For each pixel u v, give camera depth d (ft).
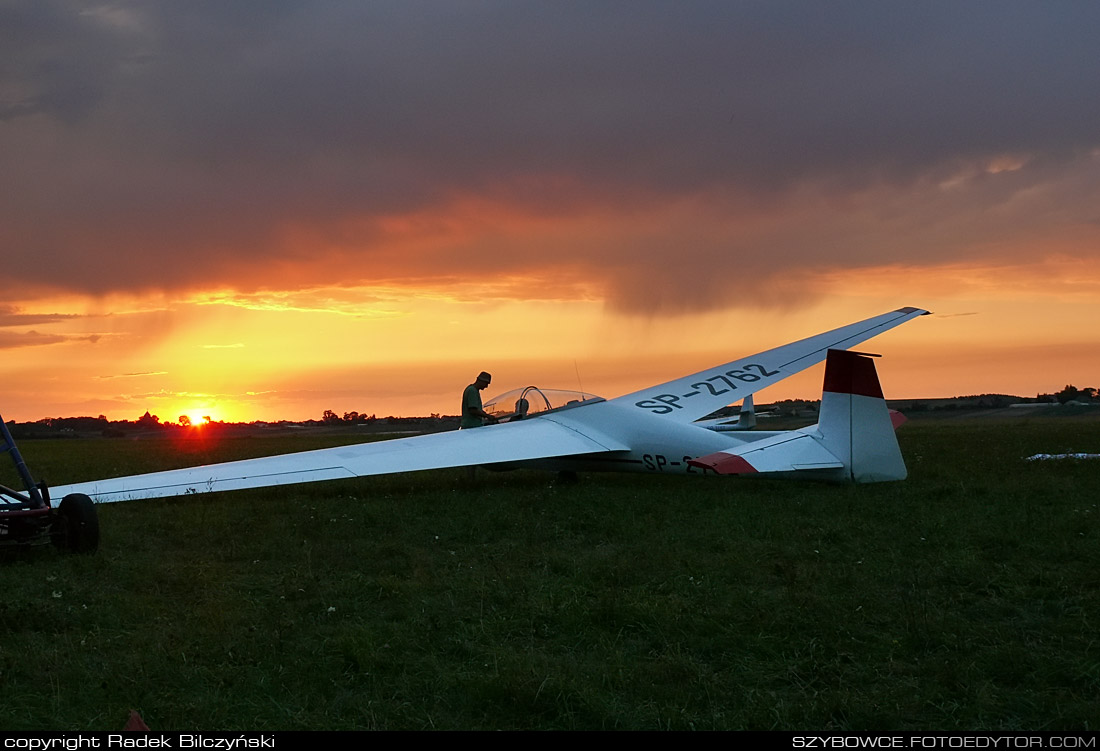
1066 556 23.82
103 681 15.33
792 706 14.21
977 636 17.31
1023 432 98.22
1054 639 17.15
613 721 13.78
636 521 31.35
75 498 27.55
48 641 18.02
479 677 15.29
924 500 34.35
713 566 23.66
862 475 39.88
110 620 19.43
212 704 14.46
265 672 16.02
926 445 73.51
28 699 14.73
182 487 38.55
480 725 13.83
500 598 20.67
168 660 16.62
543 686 14.56
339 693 15.15
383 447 46.21
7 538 26.66
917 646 17.02
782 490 39.06
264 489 44.52
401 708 14.44
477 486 45.50
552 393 52.11
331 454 44.78
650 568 23.57
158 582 23.49
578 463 47.26
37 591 22.70
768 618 18.54
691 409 50.26
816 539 27.25
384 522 32.68
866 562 23.85
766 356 57.72
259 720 14.02
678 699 14.64
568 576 23.25
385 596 21.48
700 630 17.99
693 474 45.03
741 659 16.48
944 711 14.05
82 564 25.44
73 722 13.87
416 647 17.40
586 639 17.78
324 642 17.47
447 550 27.68
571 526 30.86
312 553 26.89
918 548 25.66
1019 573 22.20
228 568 25.35
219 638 18.02
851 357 39.99
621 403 51.11
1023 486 37.63
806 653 16.79
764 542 27.02
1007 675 15.37
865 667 15.97
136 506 38.06
